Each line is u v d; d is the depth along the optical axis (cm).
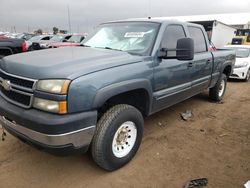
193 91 464
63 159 326
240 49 1060
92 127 255
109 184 279
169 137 402
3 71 284
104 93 257
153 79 334
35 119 234
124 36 379
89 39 424
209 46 520
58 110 232
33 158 326
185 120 483
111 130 277
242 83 955
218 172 306
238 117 516
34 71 248
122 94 306
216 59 532
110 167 292
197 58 445
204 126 457
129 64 298
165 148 363
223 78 604
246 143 389
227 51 606
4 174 291
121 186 276
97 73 257
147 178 290
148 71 321
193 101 626
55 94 231
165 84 363
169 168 312
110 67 274
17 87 257
